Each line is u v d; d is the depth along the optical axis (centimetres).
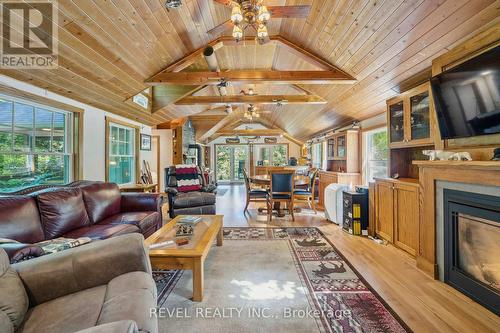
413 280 227
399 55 271
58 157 327
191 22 304
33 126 288
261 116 1066
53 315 111
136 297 117
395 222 311
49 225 225
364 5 236
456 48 218
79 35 243
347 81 370
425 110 274
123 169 505
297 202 622
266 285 218
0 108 249
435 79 229
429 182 238
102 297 123
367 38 273
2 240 156
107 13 234
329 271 245
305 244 324
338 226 416
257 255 287
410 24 227
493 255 186
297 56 403
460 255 210
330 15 272
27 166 282
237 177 1251
